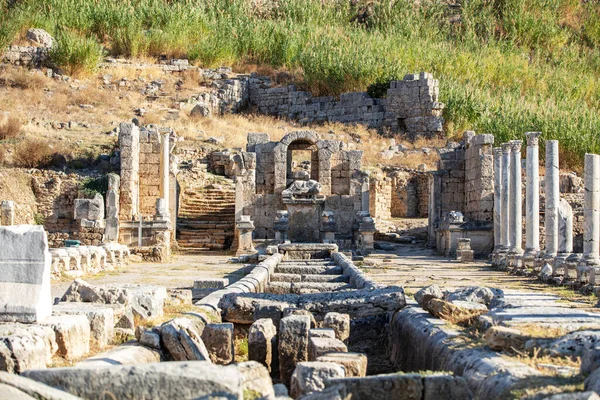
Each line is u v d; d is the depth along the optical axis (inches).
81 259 978.1
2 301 373.7
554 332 378.0
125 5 2610.7
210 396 267.7
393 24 2797.7
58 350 366.3
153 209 1513.3
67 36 2253.9
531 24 2783.0
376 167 1823.3
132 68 2306.8
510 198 1150.3
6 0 2476.6
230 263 1200.2
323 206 1471.5
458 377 306.3
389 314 557.6
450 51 2463.1
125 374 273.7
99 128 1839.3
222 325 458.3
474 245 1371.8
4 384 254.5
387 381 304.0
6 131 1660.9
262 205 1502.2
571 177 1654.8
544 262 936.3
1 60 2212.1
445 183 1563.7
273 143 1535.4
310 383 324.5
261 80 2389.3
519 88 2321.6
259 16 2886.3
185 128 1924.2
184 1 2755.9
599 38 2869.1
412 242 1620.3
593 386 266.7
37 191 1457.9
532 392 273.3
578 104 2180.1
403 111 2122.3
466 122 2064.5
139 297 485.1
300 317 455.5
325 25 2741.1
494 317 434.9
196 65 2447.1
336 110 2229.3
